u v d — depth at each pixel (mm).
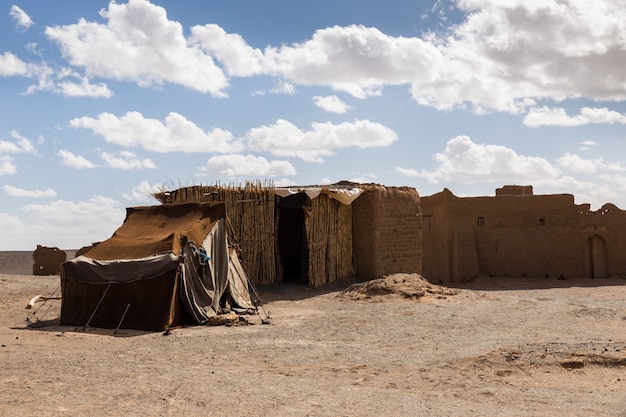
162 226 18188
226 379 9312
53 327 15805
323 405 7949
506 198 33594
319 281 23375
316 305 19641
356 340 13188
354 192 24094
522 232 33281
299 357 11359
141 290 15781
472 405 8047
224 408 7738
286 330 14633
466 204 33500
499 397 8484
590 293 22969
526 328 14406
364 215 25172
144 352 11898
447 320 15758
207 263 16797
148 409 7652
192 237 16906
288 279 24953
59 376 9406
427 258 34625
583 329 14133
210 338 13656
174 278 15695
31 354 11672
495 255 33250
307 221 23188
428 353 11641
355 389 8836
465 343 12555
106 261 16422
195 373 9750
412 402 8156
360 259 25391
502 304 18906
